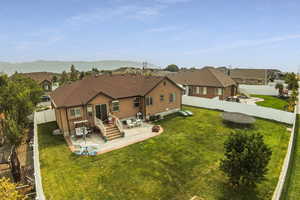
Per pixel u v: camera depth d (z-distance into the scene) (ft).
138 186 37.88
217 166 44.24
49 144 58.49
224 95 115.75
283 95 131.85
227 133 64.90
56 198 34.99
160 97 82.94
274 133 64.64
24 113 68.03
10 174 46.01
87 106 65.00
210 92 119.03
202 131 67.10
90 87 72.54
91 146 53.57
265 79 191.52
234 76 211.00
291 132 64.13
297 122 74.69
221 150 52.37
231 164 33.73
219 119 80.94
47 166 45.88
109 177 40.96
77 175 41.93
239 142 34.83
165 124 75.36
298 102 109.81
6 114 62.18
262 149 33.19
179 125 73.92
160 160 47.52
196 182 38.68
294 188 36.14
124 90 76.89
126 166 45.09
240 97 128.16
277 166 44.04
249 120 73.26
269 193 35.01
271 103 110.83
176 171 42.68
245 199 33.58
